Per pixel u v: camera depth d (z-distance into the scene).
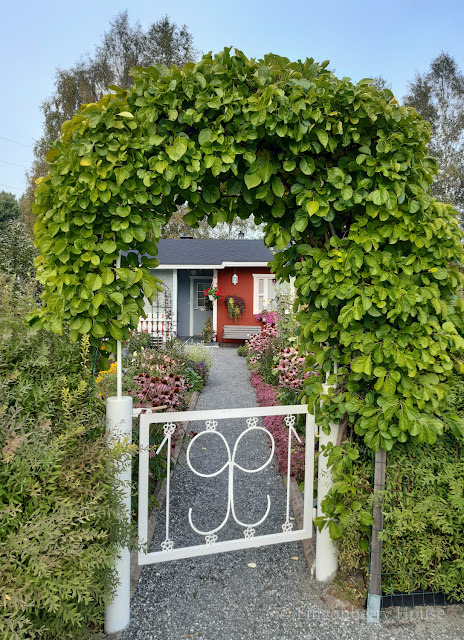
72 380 1.69
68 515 1.27
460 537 1.91
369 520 1.87
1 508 1.22
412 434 1.73
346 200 1.77
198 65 1.63
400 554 1.94
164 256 14.23
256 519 2.86
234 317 14.05
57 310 1.66
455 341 1.78
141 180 1.69
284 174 1.86
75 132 1.65
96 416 1.75
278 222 2.04
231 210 2.06
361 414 1.89
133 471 2.67
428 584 1.99
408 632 1.84
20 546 1.14
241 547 2.20
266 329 7.54
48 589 1.19
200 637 1.79
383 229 1.79
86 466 1.48
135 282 1.75
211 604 2.01
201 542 2.56
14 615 1.06
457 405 1.98
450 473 1.90
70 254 1.69
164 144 1.67
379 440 1.84
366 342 1.82
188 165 1.65
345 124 1.73
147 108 1.61
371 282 1.85
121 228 1.66
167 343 6.81
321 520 2.02
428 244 1.76
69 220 1.66
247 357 9.98
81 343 1.84
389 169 1.73
